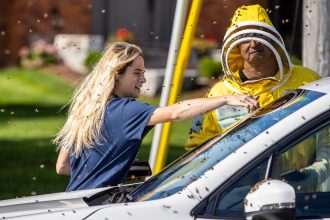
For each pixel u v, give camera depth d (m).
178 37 13.90
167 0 43.88
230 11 39.38
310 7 13.92
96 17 45.06
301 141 8.14
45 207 9.34
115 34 44.62
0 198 18.59
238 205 8.00
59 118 32.78
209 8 39.62
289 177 8.22
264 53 10.72
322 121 8.16
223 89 11.08
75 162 10.52
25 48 45.12
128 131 10.02
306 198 8.33
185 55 13.77
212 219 7.95
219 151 8.77
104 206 8.38
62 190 19.64
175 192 8.59
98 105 10.20
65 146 10.74
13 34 45.31
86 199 9.59
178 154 23.12
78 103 10.47
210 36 40.12
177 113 9.70
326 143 8.20
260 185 7.67
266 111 8.80
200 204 8.01
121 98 10.25
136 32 44.59
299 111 8.27
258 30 10.62
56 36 44.78
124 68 10.51
